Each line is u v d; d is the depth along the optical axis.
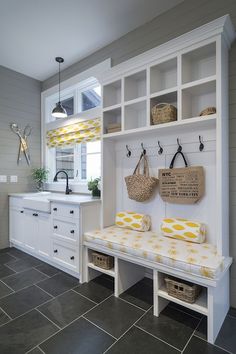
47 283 2.32
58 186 3.62
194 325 1.68
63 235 2.51
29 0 2.13
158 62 2.07
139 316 1.78
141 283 2.32
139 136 2.46
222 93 1.72
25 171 3.70
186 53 1.92
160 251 1.76
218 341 1.53
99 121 2.97
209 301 1.51
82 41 2.78
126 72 2.32
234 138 1.88
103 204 2.53
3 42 2.79
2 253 3.21
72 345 1.48
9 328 1.64
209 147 1.99
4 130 3.45
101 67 2.91
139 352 1.44
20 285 2.27
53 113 3.07
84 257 2.34
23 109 3.68
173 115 2.04
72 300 2.00
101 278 2.44
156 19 2.38
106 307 1.90
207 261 1.58
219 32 1.69
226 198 1.82
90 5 2.20
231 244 1.88
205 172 2.01
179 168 2.06
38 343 1.50
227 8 1.92
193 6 2.11
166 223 2.11
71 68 3.36
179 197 2.06
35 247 2.96
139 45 2.53
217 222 1.71
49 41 2.78
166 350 1.45
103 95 2.56
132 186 2.36
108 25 2.49
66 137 3.46
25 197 3.09
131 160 2.56
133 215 2.40
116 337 1.56
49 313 1.81
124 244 1.95
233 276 1.87
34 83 3.82
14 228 3.37
